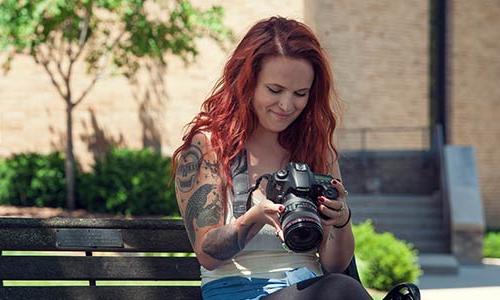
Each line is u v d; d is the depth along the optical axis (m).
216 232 2.90
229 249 2.88
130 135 15.80
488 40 22.78
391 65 21.62
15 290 3.41
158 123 15.77
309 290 2.83
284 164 3.17
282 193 2.82
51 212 14.37
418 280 12.30
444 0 20.03
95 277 3.44
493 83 22.86
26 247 3.42
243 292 2.99
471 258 14.59
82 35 13.68
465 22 22.39
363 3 21.25
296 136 3.19
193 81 15.69
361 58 21.23
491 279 12.68
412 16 21.91
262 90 2.95
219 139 3.01
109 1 13.14
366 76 21.30
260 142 3.14
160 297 3.47
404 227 15.47
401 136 21.56
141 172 14.60
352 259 3.29
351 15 21.06
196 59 15.59
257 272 3.02
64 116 15.75
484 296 10.95
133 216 14.48
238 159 3.06
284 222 2.71
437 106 19.94
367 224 11.61
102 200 14.70
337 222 3.07
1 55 15.71
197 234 2.96
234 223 2.87
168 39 14.02
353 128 21.03
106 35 14.13
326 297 2.79
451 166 15.46
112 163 14.83
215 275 3.05
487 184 22.73
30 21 12.85
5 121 15.80
